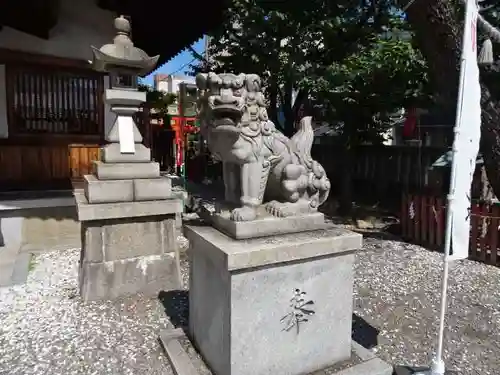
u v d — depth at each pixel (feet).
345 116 23.90
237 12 26.43
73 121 20.85
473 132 7.35
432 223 17.81
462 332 9.89
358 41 24.59
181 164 41.65
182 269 14.71
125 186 11.96
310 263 7.43
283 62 24.73
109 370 8.16
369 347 9.13
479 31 15.42
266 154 7.55
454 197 7.37
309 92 23.98
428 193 21.68
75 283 13.24
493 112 14.53
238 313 6.77
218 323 7.29
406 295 12.19
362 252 17.07
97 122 21.34
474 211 15.99
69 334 9.66
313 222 8.07
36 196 18.42
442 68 15.37
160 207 12.29
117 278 12.02
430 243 17.93
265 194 8.46
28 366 8.33
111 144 12.29
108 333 9.72
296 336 7.44
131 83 12.50
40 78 19.93
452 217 7.41
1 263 15.08
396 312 10.98
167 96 44.04
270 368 7.24
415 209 18.81
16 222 17.34
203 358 8.20
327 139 34.76
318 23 24.35
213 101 6.80
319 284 7.59
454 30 14.08
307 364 7.63
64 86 20.47
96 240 11.69
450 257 7.47
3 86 19.17
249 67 26.50
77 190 13.96
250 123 7.38
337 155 31.71
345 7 24.56
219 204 8.56
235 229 7.27
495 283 13.29
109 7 20.35
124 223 12.03
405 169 29.99
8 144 19.54
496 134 14.90
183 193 24.73
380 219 24.91
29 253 16.46
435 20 14.16
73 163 17.28
